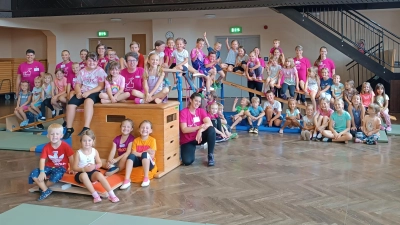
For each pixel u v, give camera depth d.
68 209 3.23
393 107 9.23
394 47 11.09
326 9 9.07
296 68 7.62
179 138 4.78
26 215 3.11
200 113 4.78
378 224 2.96
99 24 12.73
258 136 6.57
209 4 8.97
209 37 12.05
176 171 4.45
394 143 5.96
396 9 10.52
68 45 13.05
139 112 4.25
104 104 4.34
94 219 3.03
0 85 12.21
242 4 8.78
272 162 4.82
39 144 5.75
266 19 11.66
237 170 4.47
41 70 7.25
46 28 12.32
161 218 3.08
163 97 4.47
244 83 12.31
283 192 3.69
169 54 6.50
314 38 11.49
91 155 3.65
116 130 4.32
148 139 4.12
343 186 3.86
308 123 6.32
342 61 11.45
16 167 4.64
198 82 7.26
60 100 6.60
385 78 8.74
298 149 5.54
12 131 6.94
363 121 6.02
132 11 9.42
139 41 12.53
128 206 3.37
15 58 12.94
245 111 7.07
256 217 3.10
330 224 2.96
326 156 5.12
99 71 4.73
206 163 4.79
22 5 10.16
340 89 7.29
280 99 7.36
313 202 3.42
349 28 11.22
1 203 3.46
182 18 11.59
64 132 4.97
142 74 4.73
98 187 3.58
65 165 3.73
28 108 6.95
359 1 8.14
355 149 5.53
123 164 4.02
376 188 3.80
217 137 6.03
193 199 3.52
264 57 11.84
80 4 9.71
